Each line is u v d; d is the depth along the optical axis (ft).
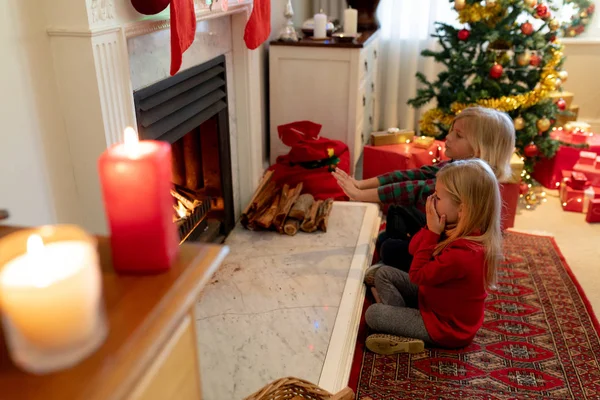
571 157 9.69
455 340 5.57
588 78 12.24
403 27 12.17
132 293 1.81
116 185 1.80
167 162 1.90
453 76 9.38
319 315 5.73
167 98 5.58
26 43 3.95
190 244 2.13
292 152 8.52
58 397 1.43
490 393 5.09
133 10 4.61
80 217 4.75
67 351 1.55
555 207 9.42
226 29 7.13
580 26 11.97
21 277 1.56
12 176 3.93
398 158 8.86
